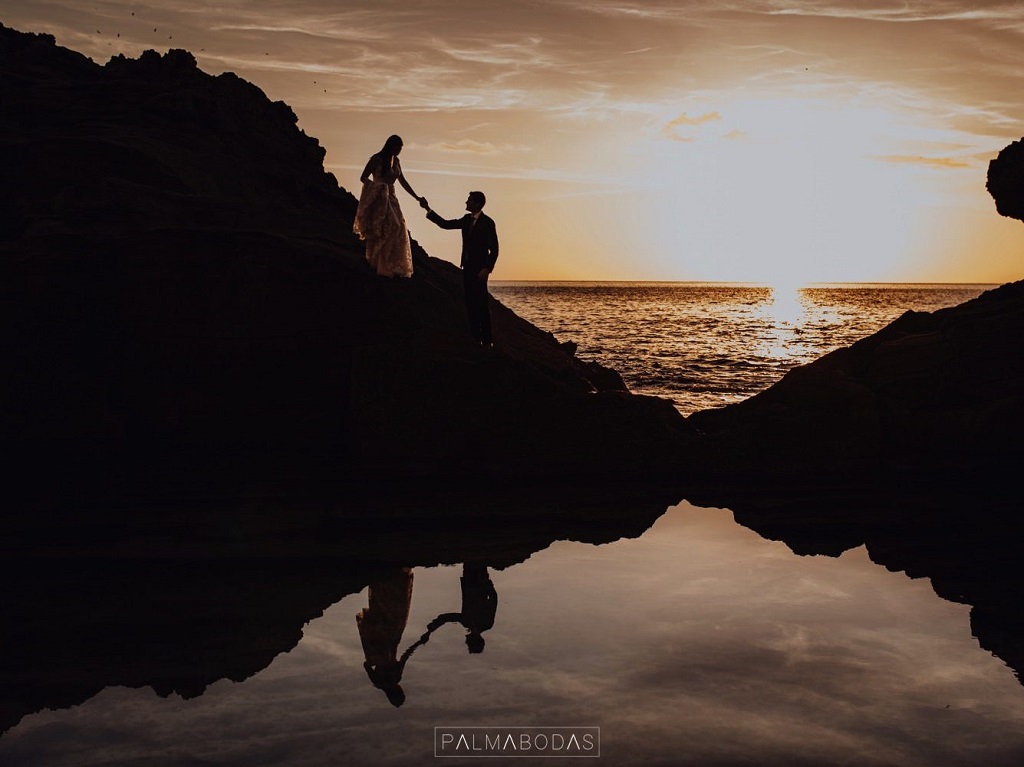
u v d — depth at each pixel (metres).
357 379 9.85
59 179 12.42
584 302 106.81
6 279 9.93
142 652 5.01
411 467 9.85
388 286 10.42
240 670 4.75
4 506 8.49
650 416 10.13
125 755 3.79
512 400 9.95
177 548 7.16
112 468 9.90
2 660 4.87
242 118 16.80
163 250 10.15
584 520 8.25
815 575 6.51
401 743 3.90
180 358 10.14
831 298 147.00
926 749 3.83
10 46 16.97
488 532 7.79
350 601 5.91
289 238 10.98
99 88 15.23
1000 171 12.09
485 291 10.53
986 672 4.70
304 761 3.74
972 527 7.93
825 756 3.76
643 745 3.85
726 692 4.43
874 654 4.96
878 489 9.61
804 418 10.18
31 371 9.85
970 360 10.36
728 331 44.75
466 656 4.94
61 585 6.21
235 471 9.98
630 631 5.33
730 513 8.54
